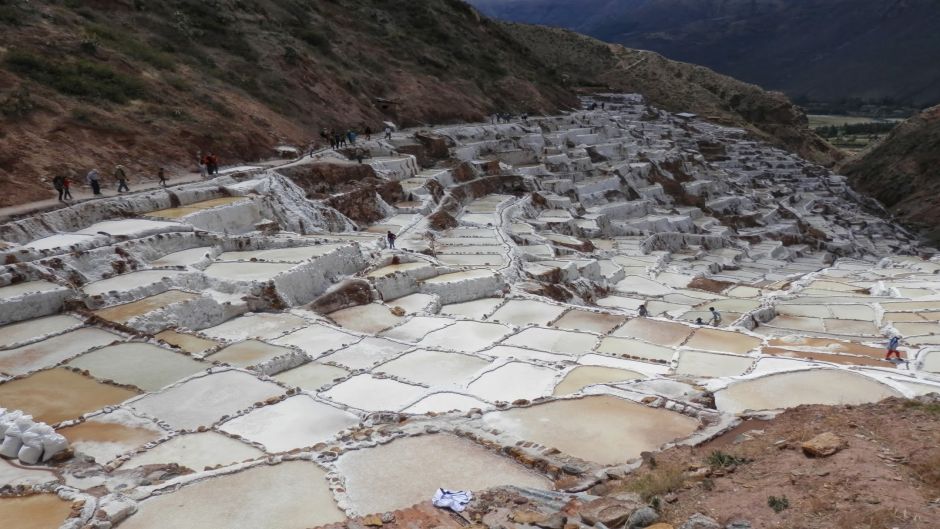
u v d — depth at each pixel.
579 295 40.28
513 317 31.50
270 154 49.47
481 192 61.31
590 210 66.12
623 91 136.12
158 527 12.45
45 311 25.69
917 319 35.19
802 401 19.66
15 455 15.70
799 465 11.54
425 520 11.46
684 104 138.50
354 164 51.41
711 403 18.30
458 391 20.56
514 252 42.53
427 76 83.75
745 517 10.01
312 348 25.22
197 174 41.91
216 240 34.50
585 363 23.39
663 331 29.31
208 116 48.06
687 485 11.51
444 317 30.17
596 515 10.50
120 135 40.78
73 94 42.00
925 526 9.02
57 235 30.89
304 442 17.14
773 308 38.34
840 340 29.23
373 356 24.45
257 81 58.66
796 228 78.75
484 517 11.38
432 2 107.88
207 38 60.97
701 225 71.50
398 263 36.97
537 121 86.88
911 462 11.05
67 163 36.53
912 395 19.97
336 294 31.12
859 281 48.88
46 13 48.62
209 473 14.26
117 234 31.31
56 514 12.86
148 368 21.75
